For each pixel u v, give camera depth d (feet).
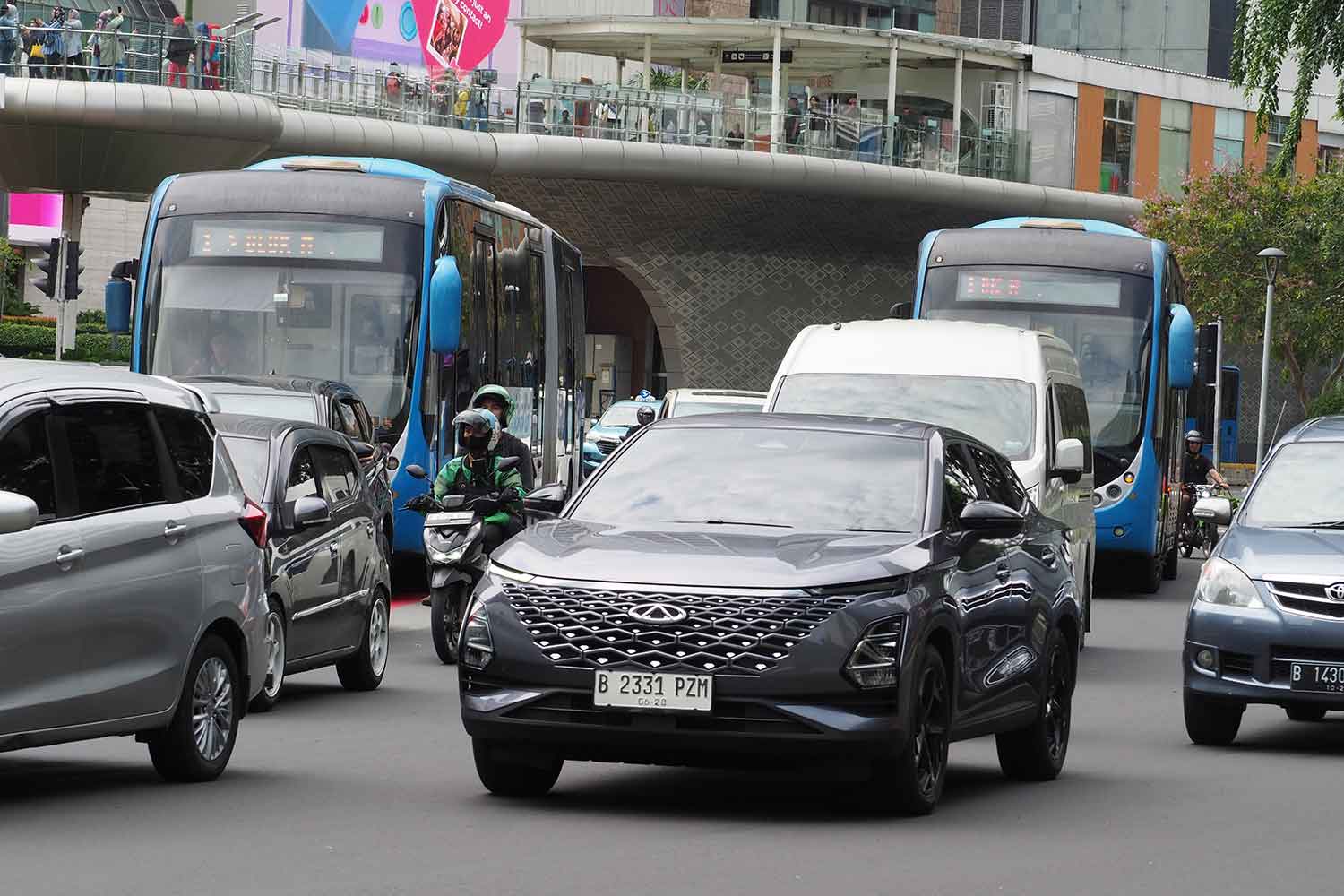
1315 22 160.25
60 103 243.81
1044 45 433.89
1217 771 64.49
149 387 56.65
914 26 433.89
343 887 40.65
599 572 49.83
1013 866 45.06
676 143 302.04
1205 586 71.05
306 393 106.83
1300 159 392.27
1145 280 139.13
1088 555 104.94
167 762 55.93
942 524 54.44
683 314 343.46
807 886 41.75
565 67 377.71
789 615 48.75
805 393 95.14
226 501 58.59
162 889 40.19
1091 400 138.92
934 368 95.50
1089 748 69.97
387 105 277.44
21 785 55.77
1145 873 44.93
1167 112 364.58
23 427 50.78
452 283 123.54
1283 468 77.30
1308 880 44.57
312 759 62.03
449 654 92.17
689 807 52.65
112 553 52.49
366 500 84.53
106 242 413.80
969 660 53.88
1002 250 140.05
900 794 50.65
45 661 50.08
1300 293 310.45
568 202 313.53
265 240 125.49
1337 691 68.54
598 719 49.08
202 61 252.01
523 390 148.36
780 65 320.70
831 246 342.23
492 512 91.76
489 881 41.57
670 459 57.11
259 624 59.36
